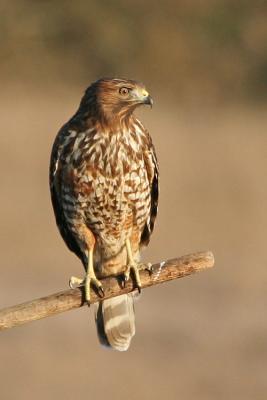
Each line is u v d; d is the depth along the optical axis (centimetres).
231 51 3184
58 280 1784
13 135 2216
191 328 1553
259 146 2252
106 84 964
